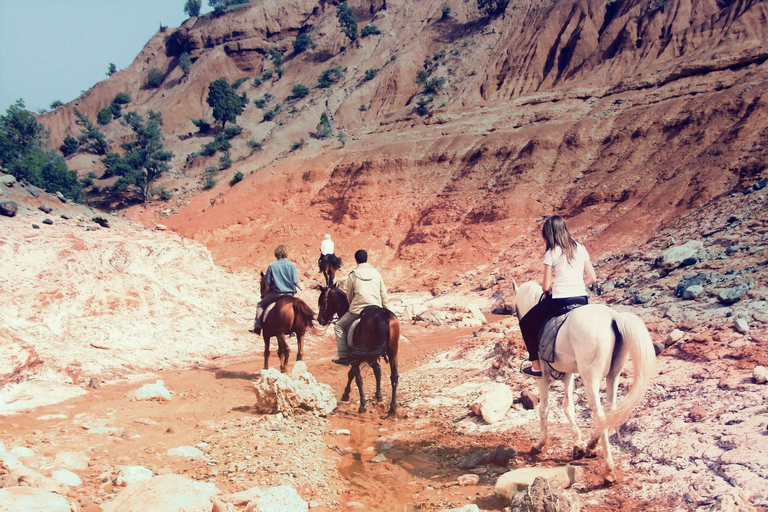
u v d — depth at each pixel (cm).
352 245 5928
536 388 1041
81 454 750
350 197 6456
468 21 12244
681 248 1761
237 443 834
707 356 919
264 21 15950
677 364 937
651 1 8019
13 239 1580
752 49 5722
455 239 5172
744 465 583
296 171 7425
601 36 8294
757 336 948
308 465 766
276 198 7194
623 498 594
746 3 6912
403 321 2502
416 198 6178
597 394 598
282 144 10425
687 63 6053
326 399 1047
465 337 2002
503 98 8881
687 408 770
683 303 1259
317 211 6738
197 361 1552
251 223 6944
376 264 5594
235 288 2180
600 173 5122
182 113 13950
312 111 11394
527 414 938
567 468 650
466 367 1356
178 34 16625
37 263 1552
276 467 743
